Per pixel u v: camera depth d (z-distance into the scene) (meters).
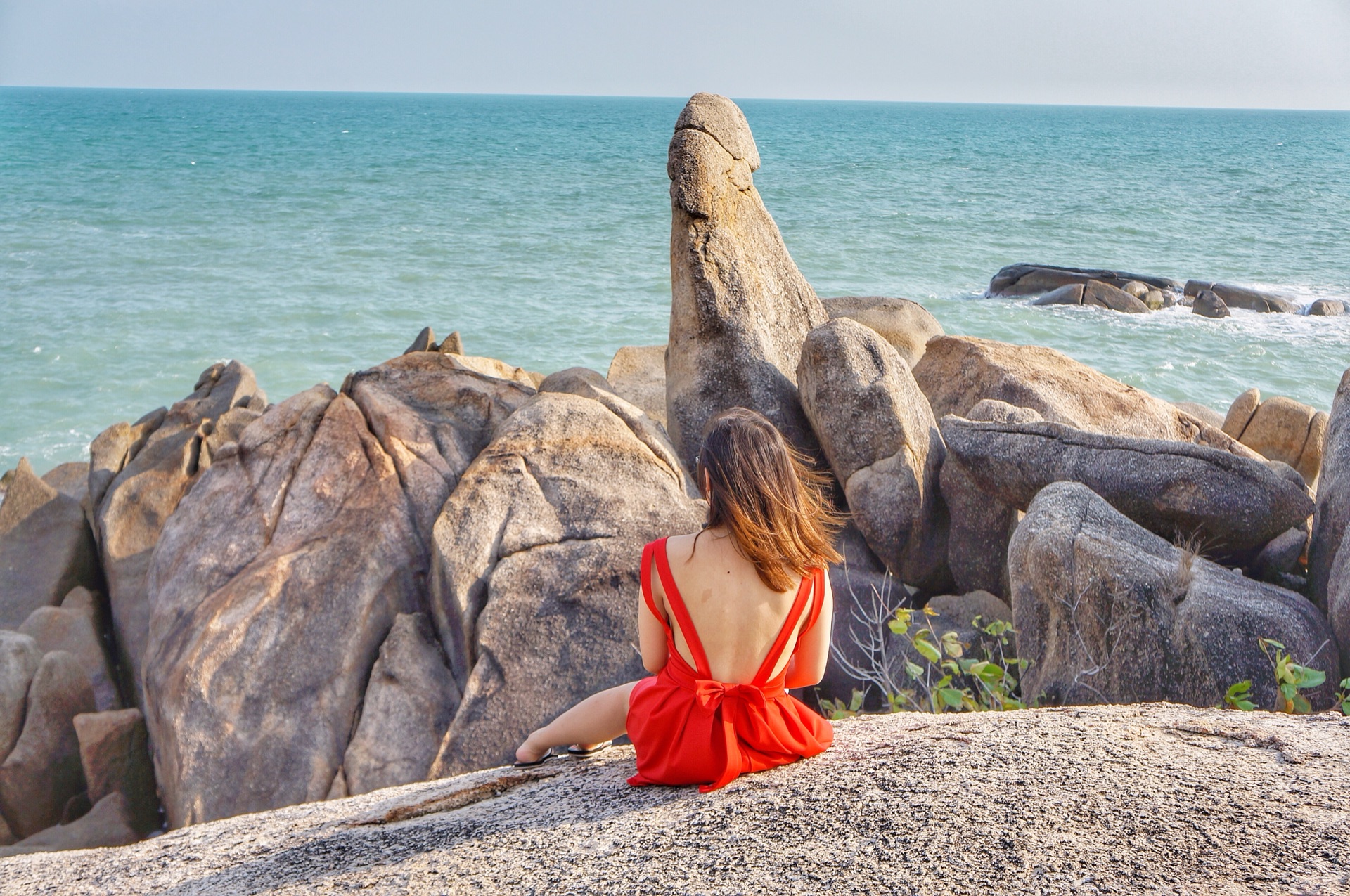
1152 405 9.49
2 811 6.91
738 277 8.95
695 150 8.96
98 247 35.72
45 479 12.62
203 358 21.98
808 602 2.72
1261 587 5.55
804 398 8.34
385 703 6.38
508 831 2.51
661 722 2.68
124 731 7.12
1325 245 41.38
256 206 48.59
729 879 2.02
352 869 2.45
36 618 8.41
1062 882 1.85
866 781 2.43
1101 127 197.62
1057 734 2.75
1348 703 4.71
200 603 7.17
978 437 7.30
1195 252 39.12
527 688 6.27
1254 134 178.38
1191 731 2.77
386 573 7.09
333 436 8.16
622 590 6.71
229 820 3.29
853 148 107.56
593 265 33.81
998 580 7.70
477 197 54.50
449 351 12.01
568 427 7.89
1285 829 2.00
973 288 31.47
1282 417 11.76
